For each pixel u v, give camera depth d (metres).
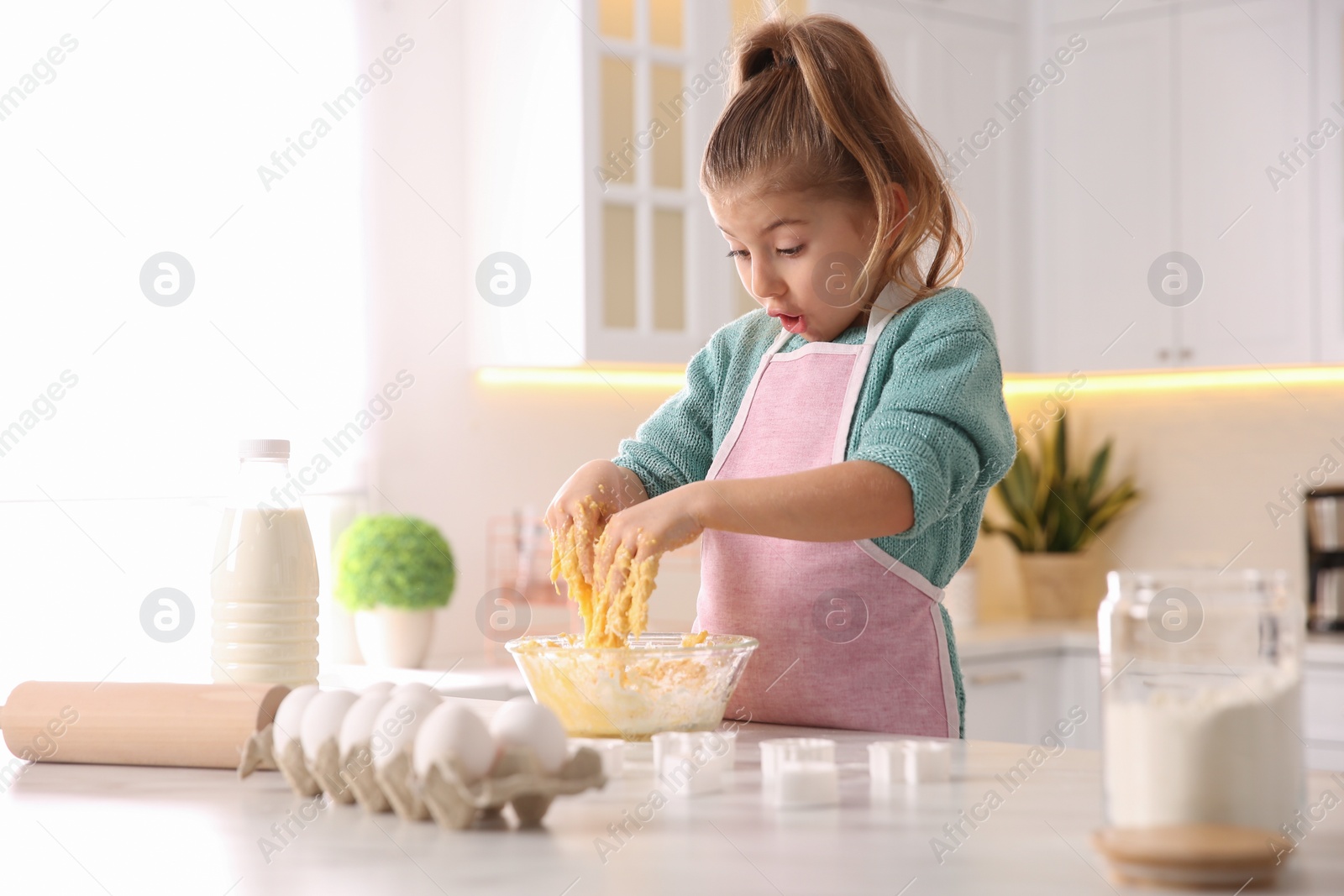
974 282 2.98
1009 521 3.41
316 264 2.44
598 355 2.37
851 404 1.18
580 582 1.14
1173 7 2.88
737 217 1.19
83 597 2.13
